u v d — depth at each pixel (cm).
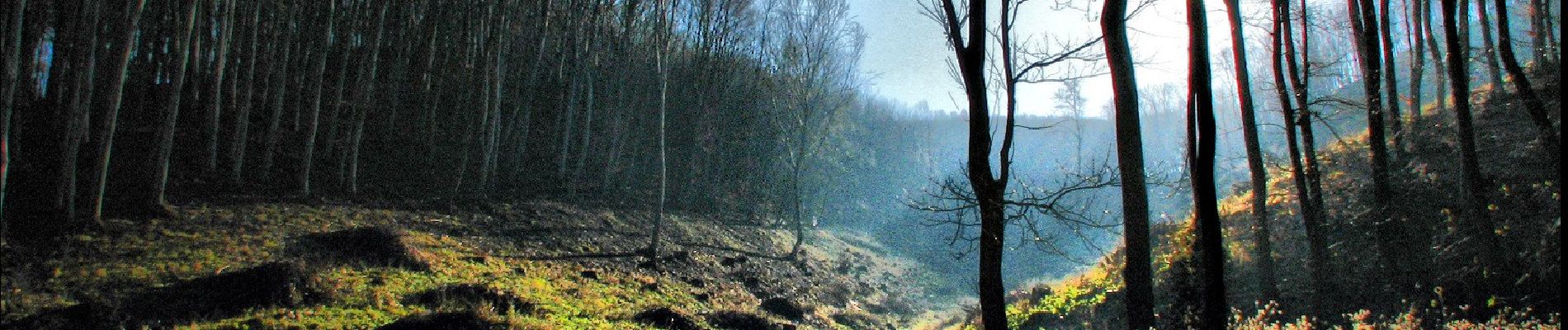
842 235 4584
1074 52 746
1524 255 1123
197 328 1068
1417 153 1717
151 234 1465
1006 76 701
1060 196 746
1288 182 2030
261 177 2028
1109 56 772
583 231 2575
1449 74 1117
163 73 2311
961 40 681
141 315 1098
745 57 4131
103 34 1911
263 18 2461
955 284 3788
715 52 3841
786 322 1856
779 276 2816
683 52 3906
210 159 1903
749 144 4288
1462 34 1814
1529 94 1044
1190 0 724
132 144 1941
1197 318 960
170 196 1714
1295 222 1738
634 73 3541
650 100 3984
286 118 2578
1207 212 700
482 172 2603
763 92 4116
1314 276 1230
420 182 2545
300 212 1875
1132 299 795
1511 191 1354
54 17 1717
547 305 1502
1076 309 1648
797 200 3341
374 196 2262
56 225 1367
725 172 4219
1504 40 1055
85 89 1451
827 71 3638
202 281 1237
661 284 2134
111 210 1542
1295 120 1250
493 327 1177
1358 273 1371
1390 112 1430
